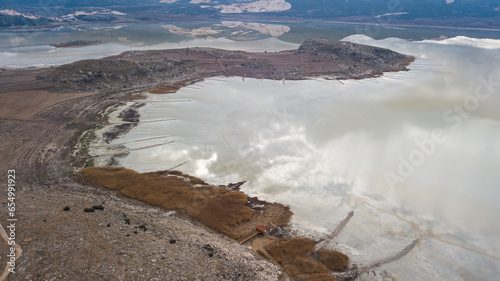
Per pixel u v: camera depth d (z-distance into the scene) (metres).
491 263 51.59
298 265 48.31
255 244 53.38
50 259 39.00
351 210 64.00
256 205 64.62
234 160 81.56
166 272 39.66
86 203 56.78
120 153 82.38
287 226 58.69
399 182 73.56
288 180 73.88
